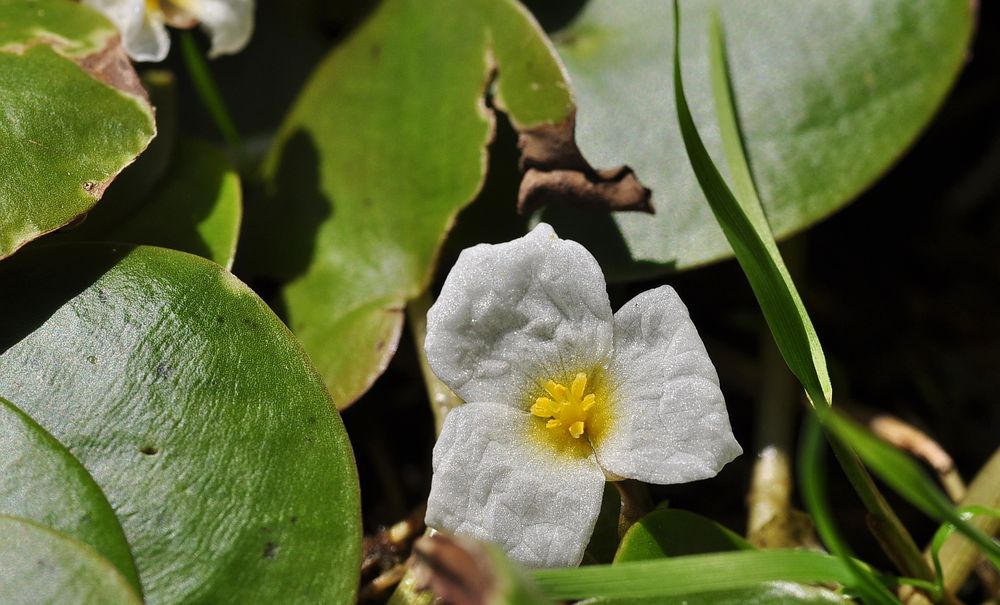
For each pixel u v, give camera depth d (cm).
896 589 21
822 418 20
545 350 20
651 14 22
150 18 22
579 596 19
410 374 23
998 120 25
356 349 21
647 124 22
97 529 19
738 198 21
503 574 18
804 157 22
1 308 20
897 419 23
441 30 22
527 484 20
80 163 20
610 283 21
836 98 22
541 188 21
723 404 19
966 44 22
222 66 24
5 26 21
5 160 20
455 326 20
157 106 22
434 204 22
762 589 19
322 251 22
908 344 24
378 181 22
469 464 19
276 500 19
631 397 20
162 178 22
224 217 21
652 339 20
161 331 20
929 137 25
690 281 24
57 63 21
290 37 24
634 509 20
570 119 21
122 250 20
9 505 19
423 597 20
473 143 22
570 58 22
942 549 21
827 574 19
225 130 23
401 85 22
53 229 20
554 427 20
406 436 23
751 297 24
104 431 19
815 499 19
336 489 19
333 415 20
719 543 20
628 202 21
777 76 22
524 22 22
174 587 19
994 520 21
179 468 19
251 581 19
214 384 20
